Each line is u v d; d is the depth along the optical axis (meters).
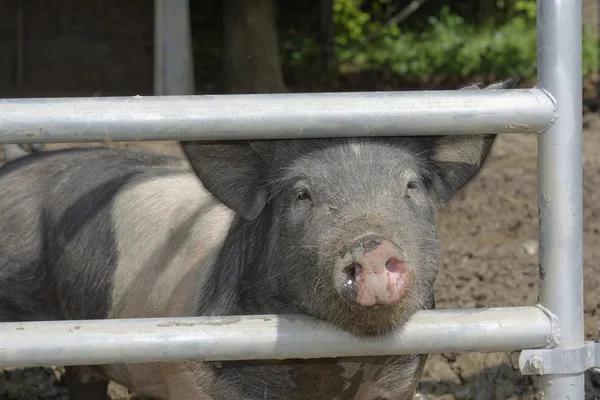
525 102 3.15
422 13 21.44
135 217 4.83
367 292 3.07
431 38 19.83
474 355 5.77
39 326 3.13
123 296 4.69
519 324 3.24
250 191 3.92
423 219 3.66
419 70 18.02
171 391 4.16
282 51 18.09
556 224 3.21
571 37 3.15
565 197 3.20
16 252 5.19
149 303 4.47
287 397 3.94
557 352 3.24
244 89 14.16
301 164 3.64
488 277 6.85
